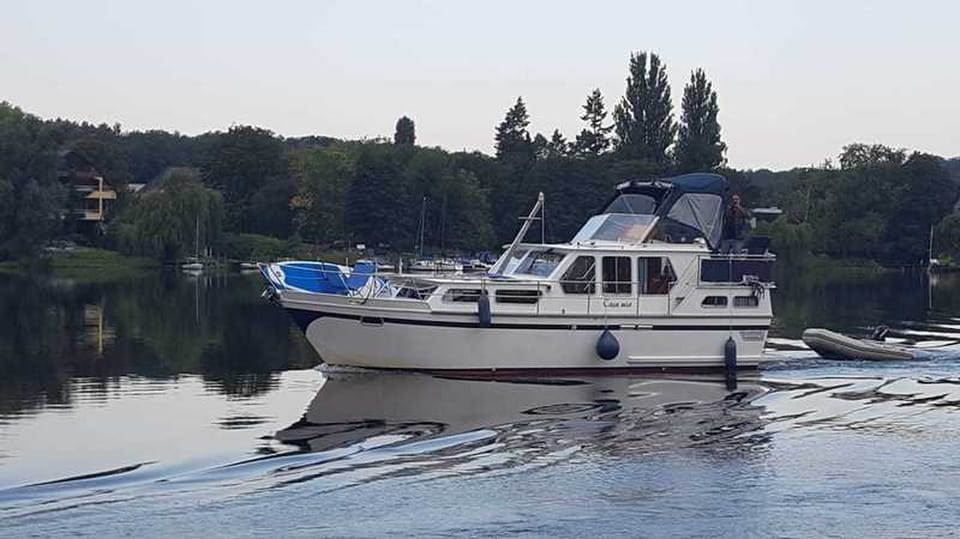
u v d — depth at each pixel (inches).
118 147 5467.5
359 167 3806.6
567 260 982.4
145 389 917.2
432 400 870.4
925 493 629.6
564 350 983.6
